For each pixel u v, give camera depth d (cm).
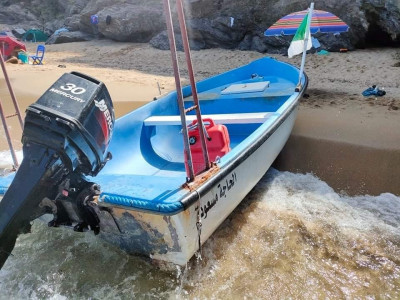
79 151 213
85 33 2016
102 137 230
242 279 269
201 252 292
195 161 314
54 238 310
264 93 488
